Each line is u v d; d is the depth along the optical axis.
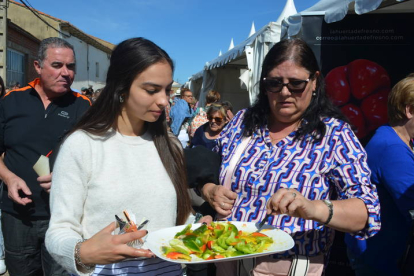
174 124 8.84
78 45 20.61
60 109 2.63
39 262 2.68
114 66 1.46
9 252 2.58
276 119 1.88
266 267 1.69
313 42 3.61
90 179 1.42
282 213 1.44
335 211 1.45
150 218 1.51
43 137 2.54
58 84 2.53
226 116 4.46
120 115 1.54
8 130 2.54
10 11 17.25
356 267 2.19
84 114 1.52
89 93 11.72
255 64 5.80
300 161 1.68
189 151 2.00
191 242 1.44
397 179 1.92
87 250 1.16
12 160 2.54
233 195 1.75
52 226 1.33
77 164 1.39
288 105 1.73
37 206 2.52
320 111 1.78
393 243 2.00
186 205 1.69
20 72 14.18
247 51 6.09
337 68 3.58
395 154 1.96
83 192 1.40
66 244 1.22
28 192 2.33
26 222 2.53
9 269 2.63
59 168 1.40
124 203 1.44
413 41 3.46
